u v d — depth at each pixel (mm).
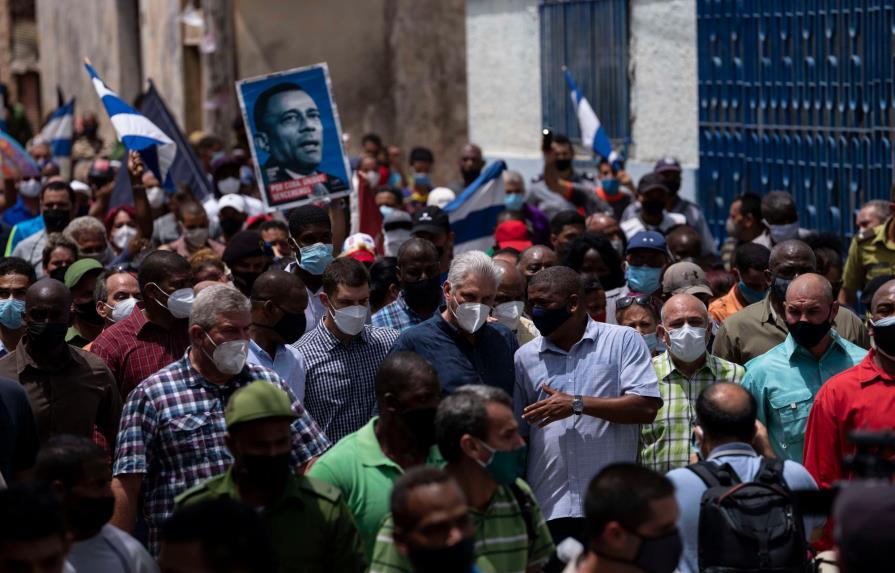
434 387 5590
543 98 17938
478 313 6918
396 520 4516
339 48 23578
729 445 5633
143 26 28250
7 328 8312
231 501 4523
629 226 12273
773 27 14219
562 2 17406
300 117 10773
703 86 15188
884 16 12781
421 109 23734
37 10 36656
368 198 11570
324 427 7422
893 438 4184
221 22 22625
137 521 7164
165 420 6230
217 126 22688
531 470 7078
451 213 11984
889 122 12828
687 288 8898
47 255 9773
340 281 7340
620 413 6887
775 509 5301
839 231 13578
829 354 7297
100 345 7691
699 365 7438
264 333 7277
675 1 15633
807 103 13852
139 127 11531
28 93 37625
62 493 5086
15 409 6613
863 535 3549
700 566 5359
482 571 5098
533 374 7105
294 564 5180
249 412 5070
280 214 12445
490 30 19109
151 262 7598
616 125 16672
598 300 8484
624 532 4582
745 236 11188
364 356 7523
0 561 4281
